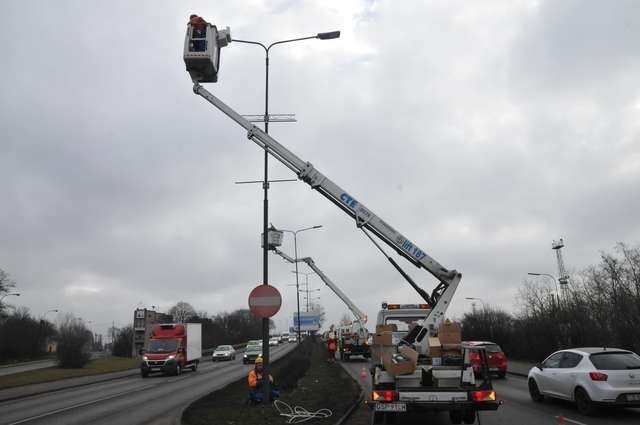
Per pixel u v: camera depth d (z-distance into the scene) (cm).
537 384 1521
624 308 2869
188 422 1203
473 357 1056
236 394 1728
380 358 1086
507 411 1365
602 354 1331
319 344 7150
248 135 1455
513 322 4072
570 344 3125
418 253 1320
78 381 2969
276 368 2664
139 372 3753
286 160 1432
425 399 1009
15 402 2000
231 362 5012
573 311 3253
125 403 1775
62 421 1390
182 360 3372
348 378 2320
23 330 6744
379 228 1350
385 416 1060
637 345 2672
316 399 1589
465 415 1162
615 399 1230
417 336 1220
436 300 1291
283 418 1245
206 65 1449
